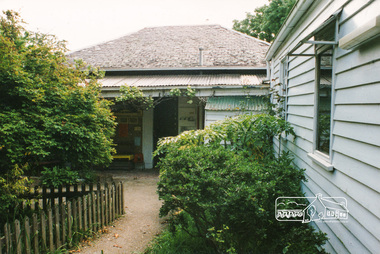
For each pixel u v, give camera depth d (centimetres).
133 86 823
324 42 295
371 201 217
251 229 317
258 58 1024
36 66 535
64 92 526
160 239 438
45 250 377
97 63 1082
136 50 1180
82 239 442
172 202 346
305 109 425
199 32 1310
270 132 551
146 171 1037
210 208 314
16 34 553
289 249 296
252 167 356
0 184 418
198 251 378
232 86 793
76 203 445
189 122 1100
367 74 226
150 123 1091
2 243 336
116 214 553
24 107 474
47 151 480
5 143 419
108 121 598
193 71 1023
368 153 222
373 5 225
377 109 209
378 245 207
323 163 317
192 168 329
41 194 539
